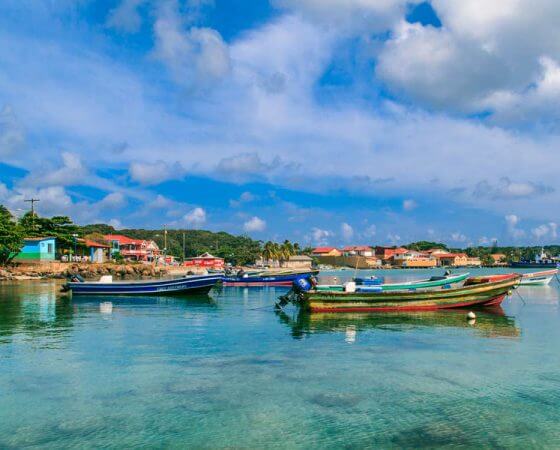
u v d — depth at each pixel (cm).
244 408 1180
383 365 1562
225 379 1411
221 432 1047
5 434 1041
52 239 7531
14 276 6400
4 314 2867
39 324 2444
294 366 1552
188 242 19738
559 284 6225
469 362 1603
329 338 2023
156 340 1991
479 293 2894
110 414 1146
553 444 988
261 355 1706
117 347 1850
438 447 975
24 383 1378
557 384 1361
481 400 1233
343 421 1102
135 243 12288
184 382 1382
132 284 4053
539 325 2367
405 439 1011
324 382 1379
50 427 1075
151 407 1188
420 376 1435
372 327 2305
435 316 2680
